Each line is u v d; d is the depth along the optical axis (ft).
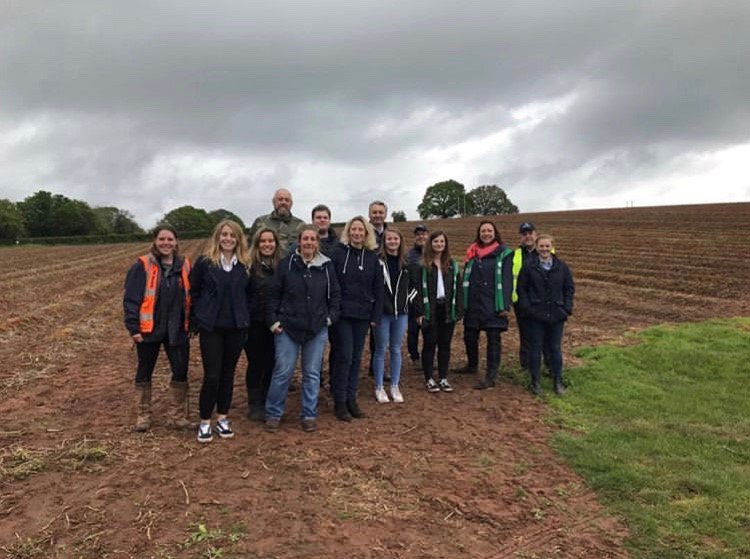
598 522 13.25
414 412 21.11
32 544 11.82
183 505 13.52
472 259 24.82
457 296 23.34
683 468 15.88
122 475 15.08
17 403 21.39
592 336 34.88
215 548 11.77
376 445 17.66
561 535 12.66
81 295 57.57
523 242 25.30
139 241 272.72
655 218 156.66
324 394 23.35
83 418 19.70
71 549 11.69
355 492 14.43
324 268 18.54
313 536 12.32
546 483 15.25
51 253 155.63
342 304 19.39
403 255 21.53
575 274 69.77
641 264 73.26
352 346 19.83
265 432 18.58
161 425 19.02
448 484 15.06
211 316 16.89
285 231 21.84
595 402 22.24
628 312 45.27
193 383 24.95
